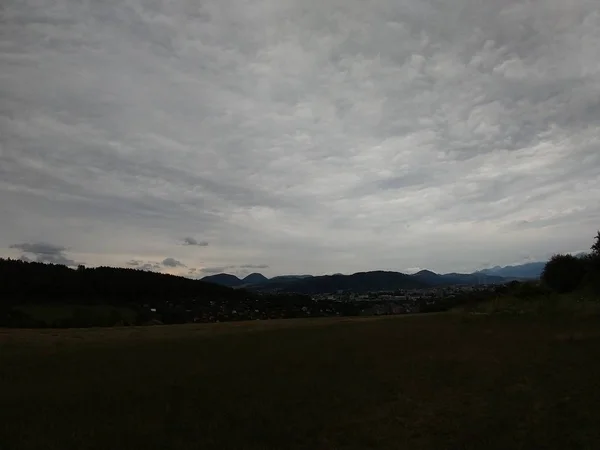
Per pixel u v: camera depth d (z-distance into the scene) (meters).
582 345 19.28
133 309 99.00
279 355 22.56
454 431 10.81
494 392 13.66
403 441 10.41
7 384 17.75
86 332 46.47
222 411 13.07
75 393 15.80
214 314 106.38
